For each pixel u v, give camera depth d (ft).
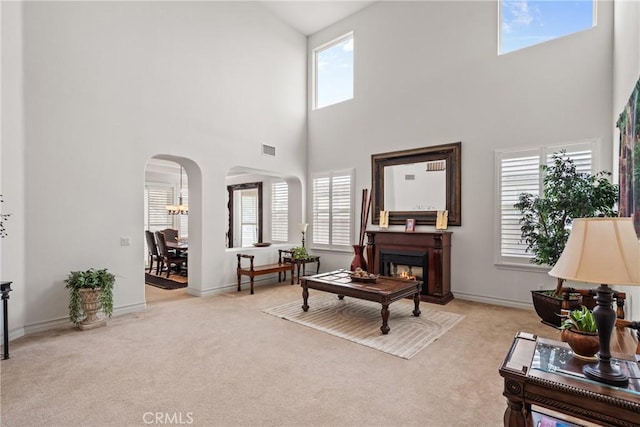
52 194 12.25
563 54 14.01
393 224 18.92
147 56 15.11
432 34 17.79
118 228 14.06
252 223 29.81
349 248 21.09
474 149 16.29
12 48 11.07
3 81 10.77
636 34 9.09
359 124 20.74
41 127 11.95
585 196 11.45
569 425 5.25
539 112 14.53
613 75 12.69
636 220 7.95
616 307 10.57
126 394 7.65
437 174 17.42
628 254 4.37
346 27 21.65
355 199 20.90
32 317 11.76
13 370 8.84
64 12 12.56
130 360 9.48
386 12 19.63
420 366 9.16
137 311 14.52
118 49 14.12
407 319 13.37
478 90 16.20
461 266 16.61
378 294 11.85
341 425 6.57
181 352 10.07
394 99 19.21
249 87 19.76
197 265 17.56
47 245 12.12
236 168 19.88
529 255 14.64
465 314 13.98
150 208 30.96
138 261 14.65
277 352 10.10
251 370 8.89
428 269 16.37
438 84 17.51
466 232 16.44
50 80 12.19
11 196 11.05
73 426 6.50
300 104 23.20
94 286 12.23
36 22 11.84
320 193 22.72
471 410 7.07
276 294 17.89
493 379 8.42
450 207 16.92
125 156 14.29
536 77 14.64
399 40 19.07
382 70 19.75
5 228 10.82
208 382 8.23
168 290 18.92
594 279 4.39
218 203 18.10
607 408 4.26
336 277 14.82
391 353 10.01
